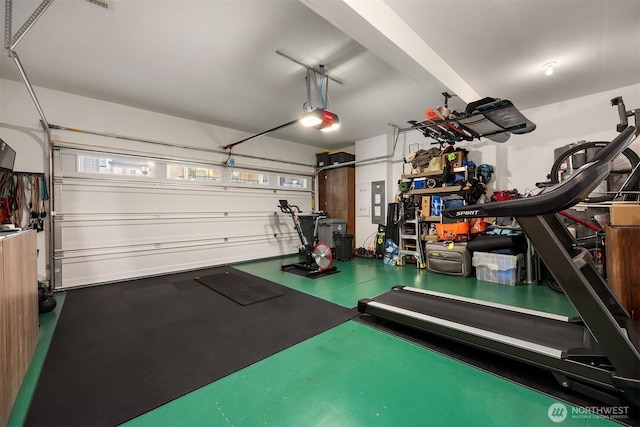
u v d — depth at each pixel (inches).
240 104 178.1
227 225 229.9
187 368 76.5
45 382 70.1
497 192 183.8
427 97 165.2
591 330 56.1
